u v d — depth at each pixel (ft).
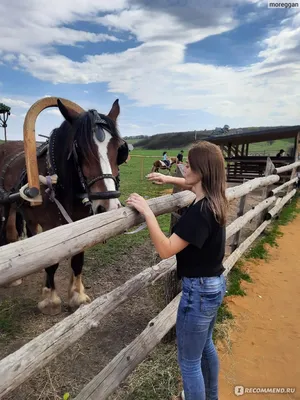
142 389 7.55
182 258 5.46
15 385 4.05
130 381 7.78
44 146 10.05
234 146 52.01
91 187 7.62
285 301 12.24
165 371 8.03
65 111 8.44
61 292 12.34
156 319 7.58
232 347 9.37
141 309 11.02
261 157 46.11
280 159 44.42
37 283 12.98
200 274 5.36
